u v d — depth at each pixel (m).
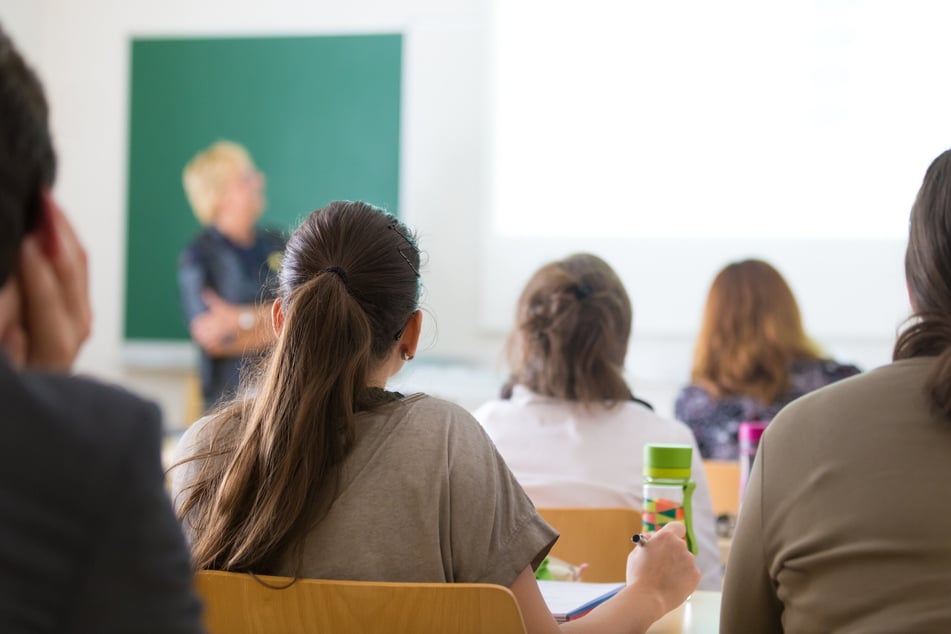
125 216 5.37
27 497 0.62
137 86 5.38
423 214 5.10
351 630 1.08
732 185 4.83
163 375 5.34
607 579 1.72
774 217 4.80
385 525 1.17
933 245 1.13
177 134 5.34
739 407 2.80
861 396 1.11
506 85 5.02
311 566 1.16
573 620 1.27
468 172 5.08
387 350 1.29
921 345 1.13
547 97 4.98
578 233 4.95
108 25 5.41
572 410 1.98
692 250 4.86
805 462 1.11
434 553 1.17
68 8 5.44
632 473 1.94
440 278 5.07
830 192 4.76
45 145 0.70
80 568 0.62
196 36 5.34
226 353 5.13
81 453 0.64
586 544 1.73
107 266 5.39
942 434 1.06
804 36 4.78
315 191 5.22
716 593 1.57
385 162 5.16
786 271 4.78
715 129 4.85
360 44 5.20
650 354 4.88
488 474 1.21
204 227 5.28
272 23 5.28
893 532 1.03
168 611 0.64
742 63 4.83
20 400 0.64
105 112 5.41
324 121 5.22
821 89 4.77
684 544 1.32
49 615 0.61
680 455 1.50
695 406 2.84
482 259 5.03
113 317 5.38
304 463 1.17
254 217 5.25
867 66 4.73
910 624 1.00
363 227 1.29
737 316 2.81
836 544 1.06
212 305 5.17
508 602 1.05
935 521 1.02
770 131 4.81
